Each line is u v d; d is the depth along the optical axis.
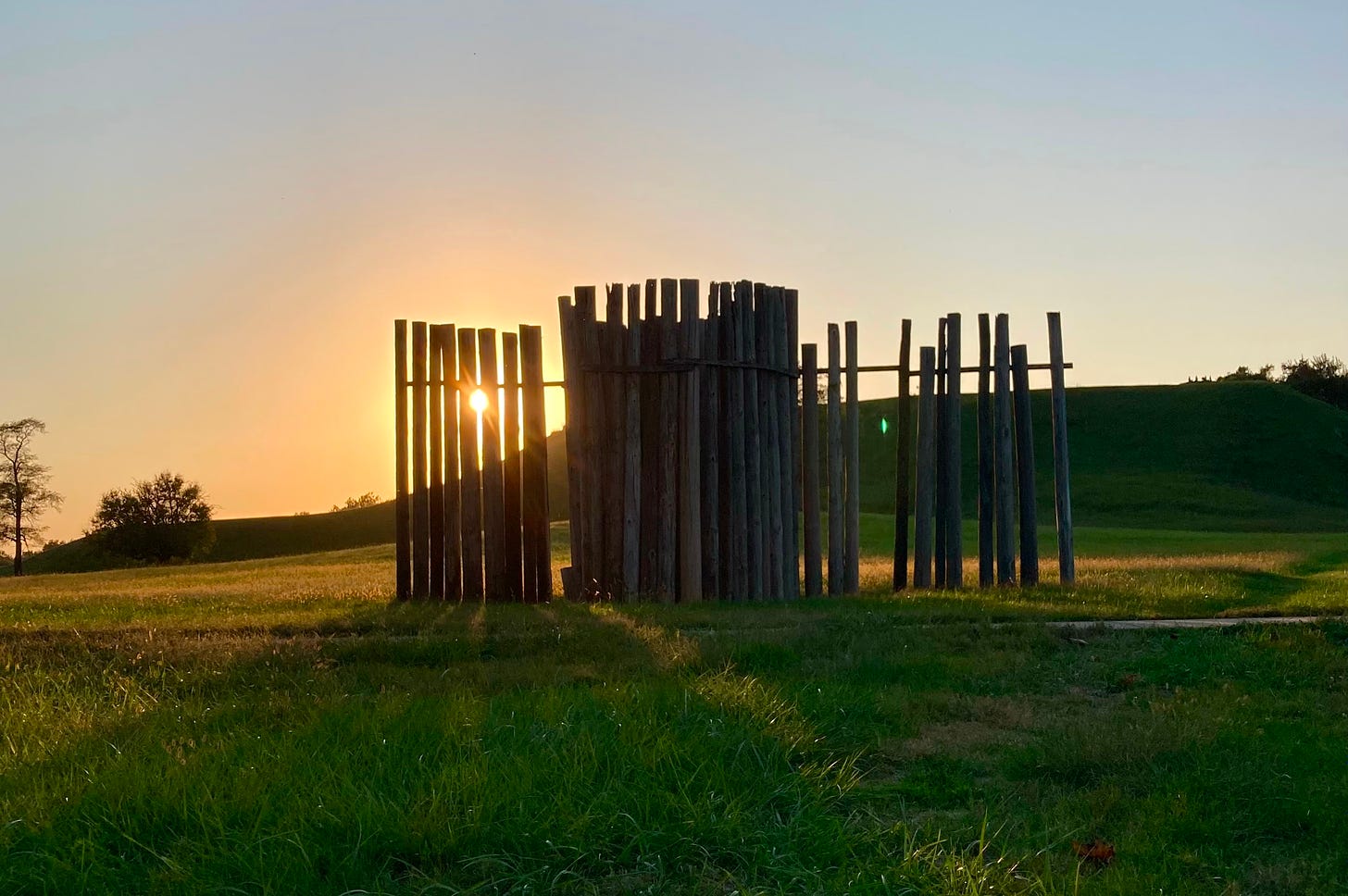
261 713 7.85
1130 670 9.80
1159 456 85.44
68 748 6.79
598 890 5.10
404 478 15.85
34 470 72.56
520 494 15.73
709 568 16.02
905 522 17.55
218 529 94.31
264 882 4.86
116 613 14.09
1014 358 17.58
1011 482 17.48
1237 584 17.58
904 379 17.47
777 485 16.77
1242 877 5.42
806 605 14.41
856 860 5.34
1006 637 10.97
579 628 11.67
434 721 7.05
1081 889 5.05
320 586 19.12
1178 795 6.27
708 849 5.48
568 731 6.78
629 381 15.81
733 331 16.38
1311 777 6.70
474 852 5.31
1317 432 87.81
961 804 6.38
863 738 7.55
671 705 7.48
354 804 5.52
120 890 4.91
